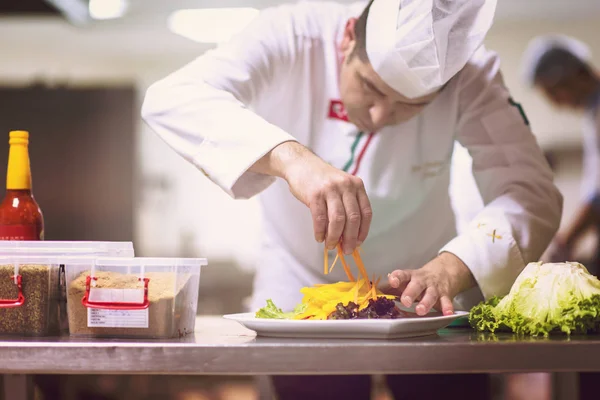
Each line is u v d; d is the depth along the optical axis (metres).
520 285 1.09
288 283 1.62
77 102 4.37
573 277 1.06
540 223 1.35
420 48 1.12
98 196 4.41
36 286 1.06
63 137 4.38
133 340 1.01
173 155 4.88
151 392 3.32
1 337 1.05
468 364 0.92
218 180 1.17
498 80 1.48
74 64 4.86
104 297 1.03
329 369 0.91
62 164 4.39
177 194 4.90
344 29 1.38
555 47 4.59
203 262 1.10
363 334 0.99
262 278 1.68
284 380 1.47
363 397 1.49
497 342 0.92
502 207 1.34
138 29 4.51
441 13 1.10
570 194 4.55
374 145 1.47
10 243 1.06
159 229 4.89
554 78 4.59
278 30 1.44
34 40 4.75
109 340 1.01
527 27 4.64
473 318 1.13
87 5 2.49
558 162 4.56
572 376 1.15
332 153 1.49
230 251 4.91
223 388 3.43
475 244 1.26
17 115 4.34
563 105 4.59
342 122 1.47
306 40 1.45
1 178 4.31
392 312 1.03
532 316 1.05
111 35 4.62
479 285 1.23
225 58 1.36
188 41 4.70
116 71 4.89
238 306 4.42
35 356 0.94
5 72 4.82
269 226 1.67
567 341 0.93
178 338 1.03
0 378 1.09
